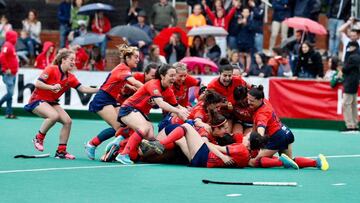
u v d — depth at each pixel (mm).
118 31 75188
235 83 45438
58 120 45656
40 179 36812
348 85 68500
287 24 75500
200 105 42875
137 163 43219
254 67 73625
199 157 41562
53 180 36562
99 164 42719
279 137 42594
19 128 64562
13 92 75500
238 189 34656
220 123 42062
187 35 76000
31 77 76562
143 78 46562
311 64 72750
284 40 77625
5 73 73562
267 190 34562
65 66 45312
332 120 71438
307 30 75000
